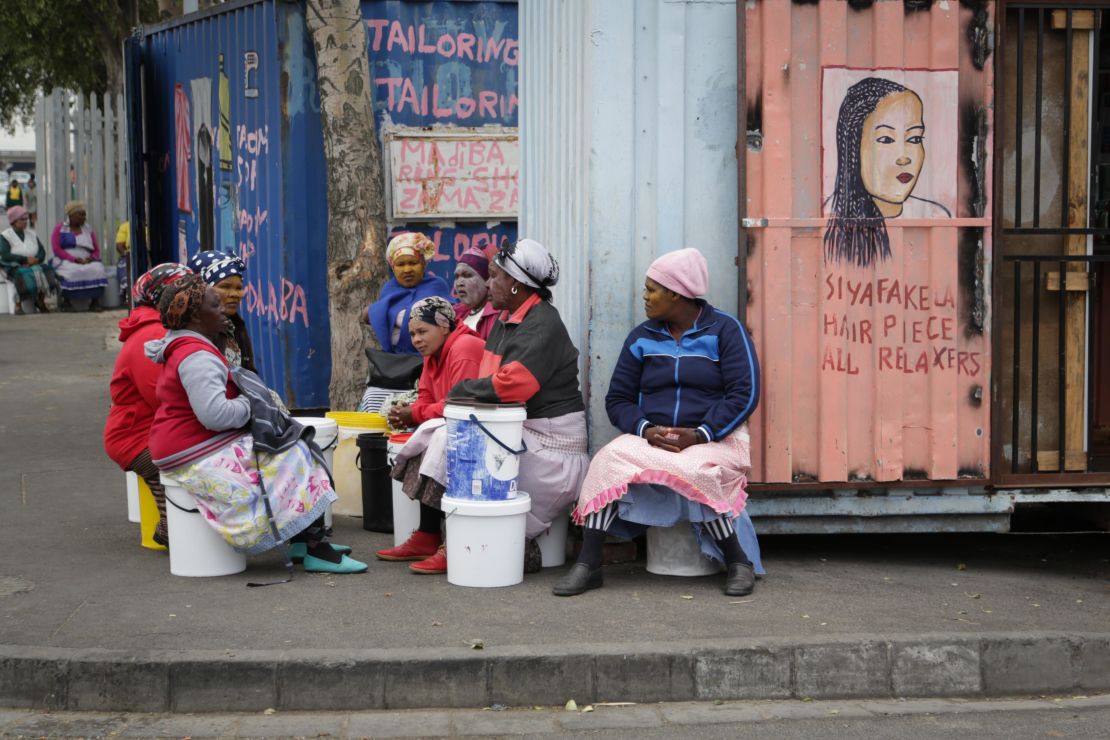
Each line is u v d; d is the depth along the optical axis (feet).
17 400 36.96
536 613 17.12
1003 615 17.37
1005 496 20.21
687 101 19.61
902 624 16.75
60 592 18.15
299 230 31.24
